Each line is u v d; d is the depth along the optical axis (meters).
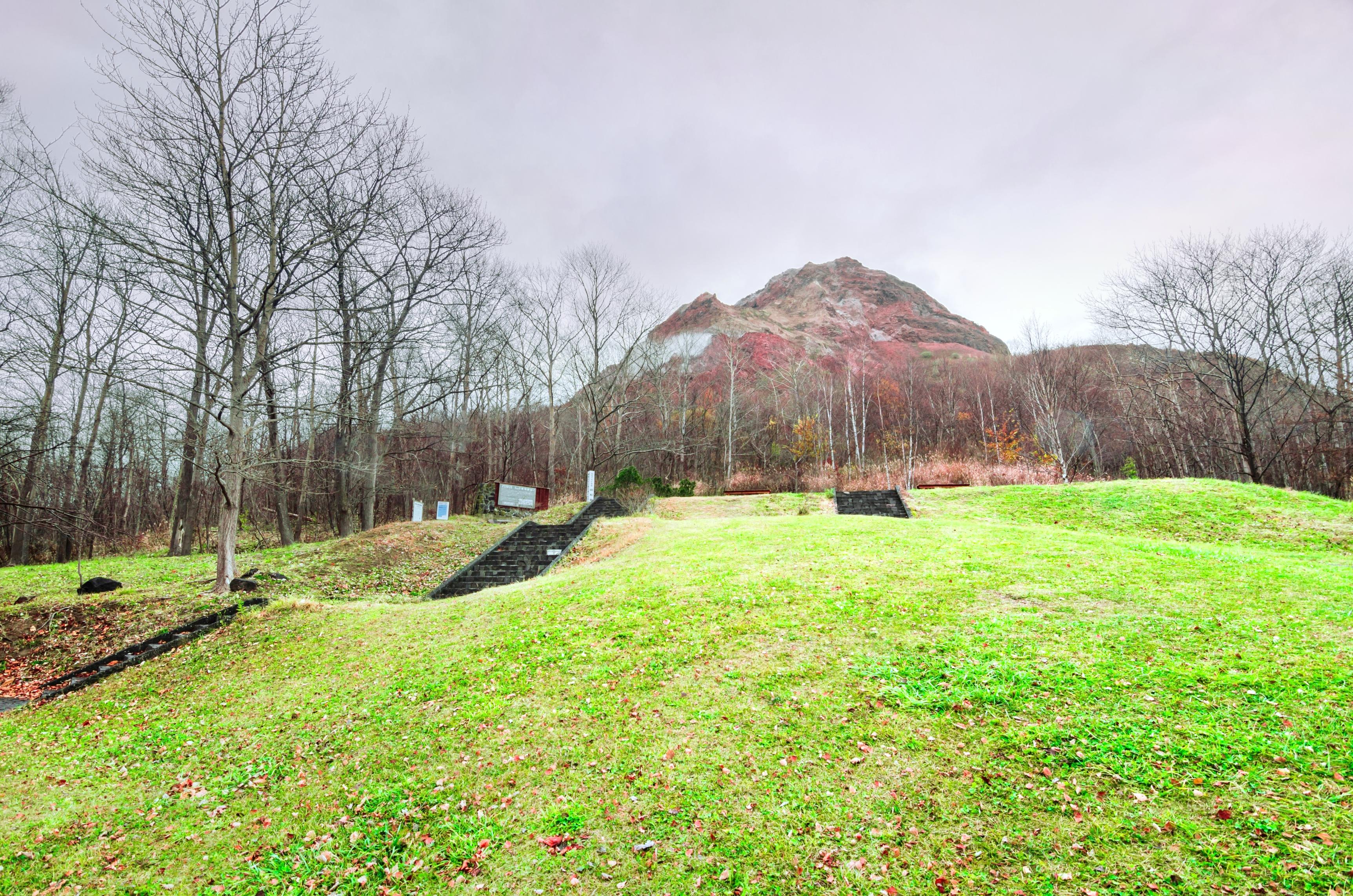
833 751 5.45
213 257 16.33
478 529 23.67
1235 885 3.52
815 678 6.86
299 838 5.30
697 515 23.84
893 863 4.10
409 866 4.71
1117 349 48.66
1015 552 11.63
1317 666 5.79
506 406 37.16
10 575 18.28
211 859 5.16
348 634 11.43
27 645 12.95
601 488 27.70
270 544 27.62
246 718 8.17
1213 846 3.82
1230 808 4.09
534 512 27.91
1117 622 7.51
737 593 10.09
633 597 10.57
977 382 53.22
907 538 13.62
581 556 16.66
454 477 35.38
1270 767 4.43
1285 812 3.99
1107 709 5.43
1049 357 45.81
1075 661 6.43
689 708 6.57
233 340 15.73
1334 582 8.63
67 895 4.84
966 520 16.75
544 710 7.01
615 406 37.78
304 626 12.26
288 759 6.81
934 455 40.03
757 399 55.12
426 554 20.64
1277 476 29.95
